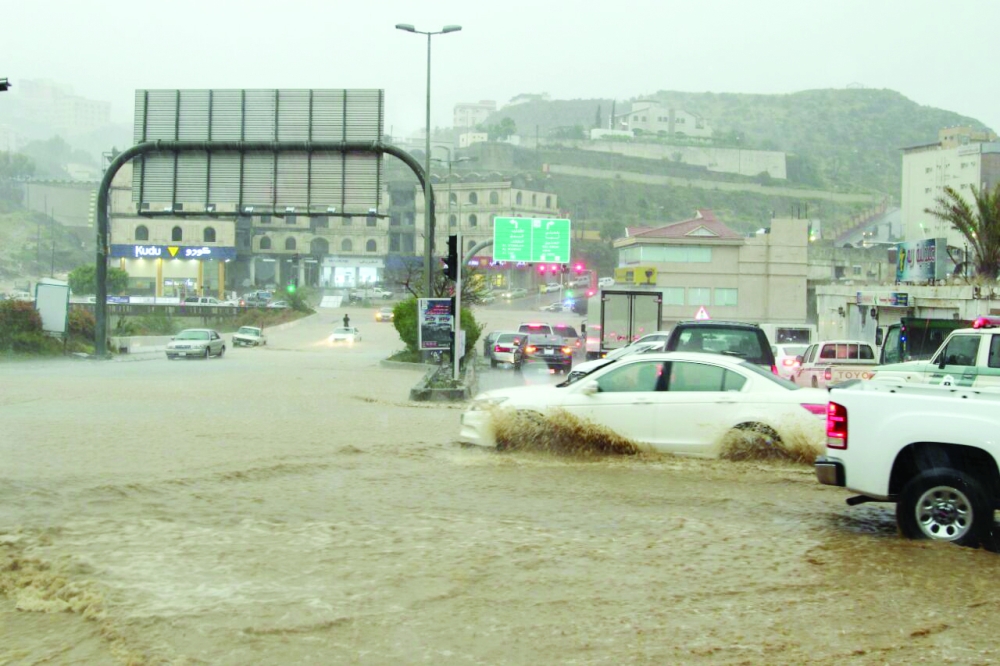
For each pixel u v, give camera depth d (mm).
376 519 11547
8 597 8398
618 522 11516
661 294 46000
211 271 150625
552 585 8797
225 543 10234
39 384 34594
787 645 7320
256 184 43656
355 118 43062
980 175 128375
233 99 43531
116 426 21094
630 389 16297
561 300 125938
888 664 6969
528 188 159000
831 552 10125
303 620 7766
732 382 15953
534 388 17375
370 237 159500
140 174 44438
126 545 10102
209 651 7082
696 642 7363
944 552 10023
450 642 7328
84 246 186375
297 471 15055
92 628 7625
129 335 90062
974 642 7438
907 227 139625
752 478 14695
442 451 17141
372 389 34250
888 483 10711
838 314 59312
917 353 36938
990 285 46844
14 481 13789
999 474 10273
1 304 54281
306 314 117375
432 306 35594
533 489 13680
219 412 24719
